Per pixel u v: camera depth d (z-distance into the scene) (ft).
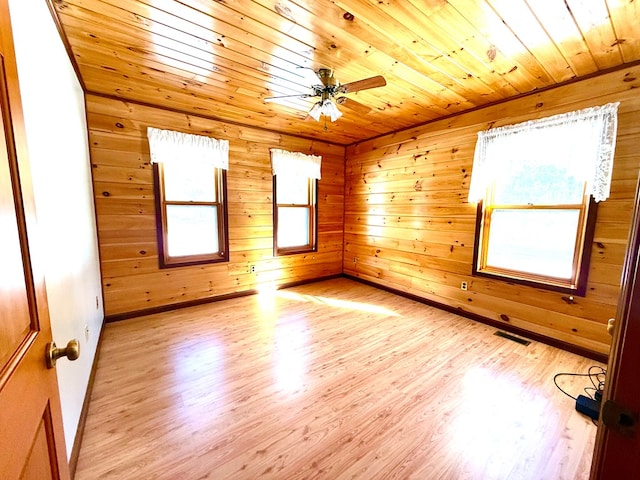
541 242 8.70
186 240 11.28
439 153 11.12
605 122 7.06
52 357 2.65
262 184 12.85
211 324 9.77
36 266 2.53
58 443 2.74
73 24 5.66
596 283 7.55
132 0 5.05
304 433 5.16
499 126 9.30
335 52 6.73
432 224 11.53
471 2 5.06
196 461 4.57
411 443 4.98
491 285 9.77
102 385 6.44
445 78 7.88
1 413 1.76
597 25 5.57
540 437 5.15
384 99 9.32
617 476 1.65
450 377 6.90
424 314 10.87
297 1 5.10
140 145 9.81
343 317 10.54
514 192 9.25
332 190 15.42
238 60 7.10
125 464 4.48
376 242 14.17
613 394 1.68
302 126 12.31
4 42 2.21
